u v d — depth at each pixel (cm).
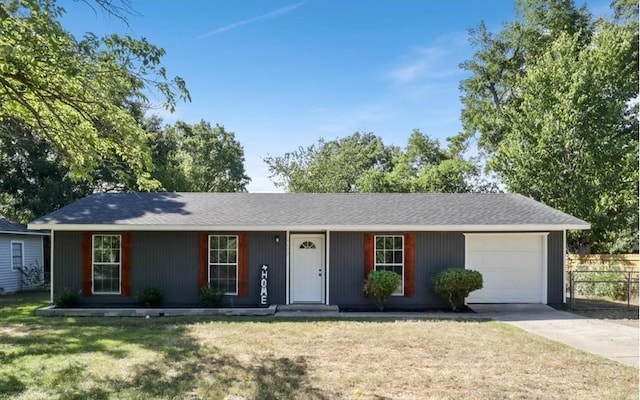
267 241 1434
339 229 1379
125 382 665
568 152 2142
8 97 766
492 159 2439
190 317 1241
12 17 654
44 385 650
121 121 807
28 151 2275
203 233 1422
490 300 1451
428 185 3186
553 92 2209
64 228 1359
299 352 844
